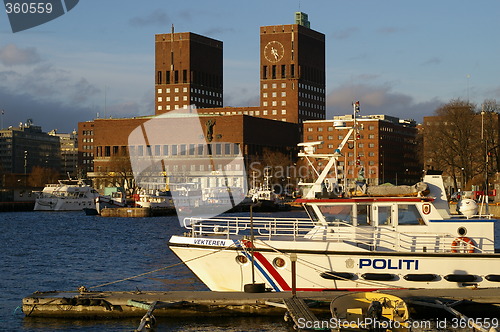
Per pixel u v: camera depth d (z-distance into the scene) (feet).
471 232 112.88
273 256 111.86
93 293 116.06
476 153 439.63
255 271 112.88
